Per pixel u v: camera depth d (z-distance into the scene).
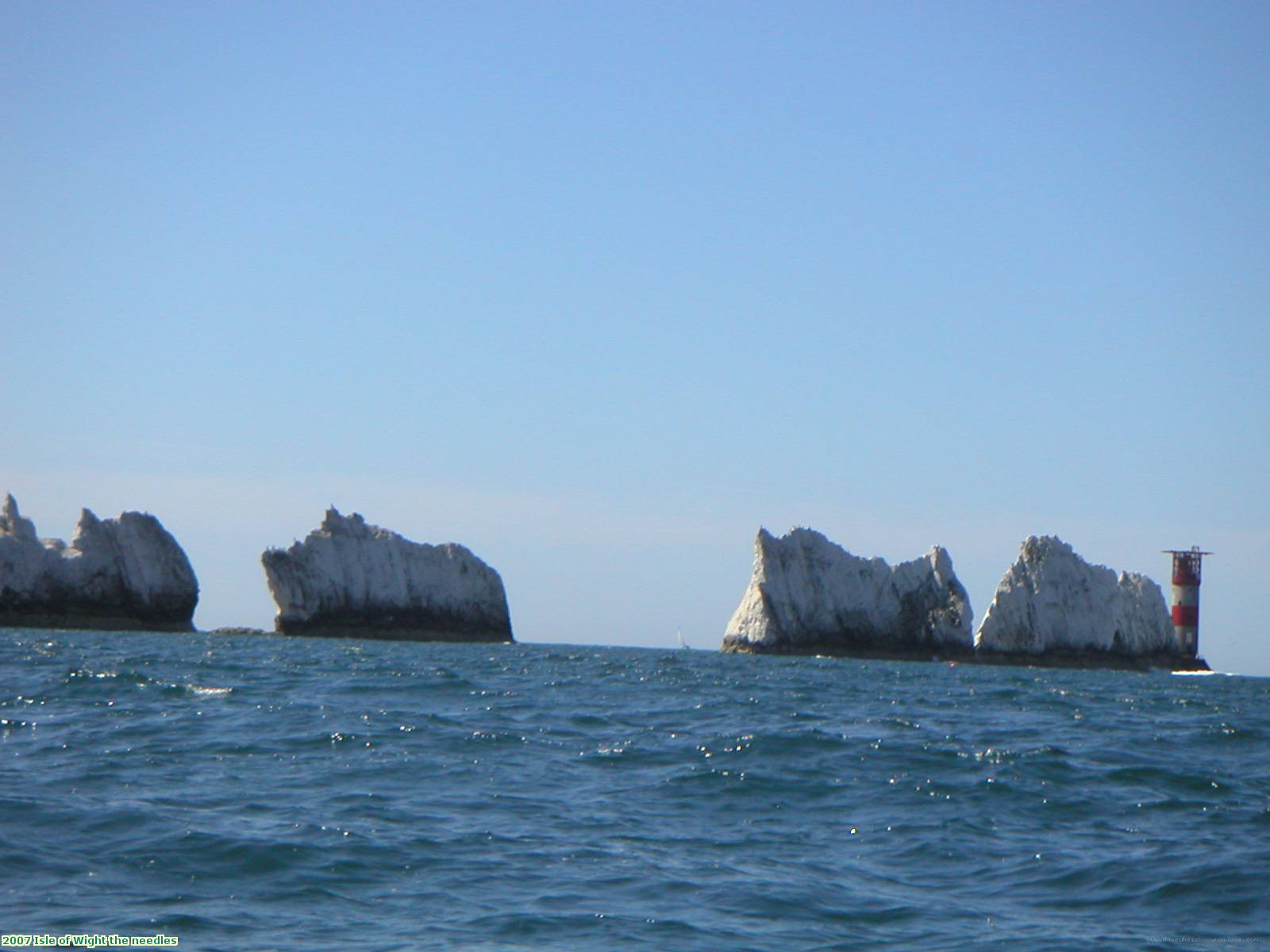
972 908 32.81
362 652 164.88
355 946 28.28
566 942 29.03
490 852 36.94
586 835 39.69
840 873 36.09
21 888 31.84
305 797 43.72
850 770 52.16
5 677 89.00
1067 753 60.81
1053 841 40.88
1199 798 49.31
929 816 44.22
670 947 28.84
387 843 37.34
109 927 29.11
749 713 78.06
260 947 28.09
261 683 90.00
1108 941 30.09
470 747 56.22
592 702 84.38
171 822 38.56
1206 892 34.38
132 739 56.09
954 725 76.38
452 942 28.81
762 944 29.28
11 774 46.38
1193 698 126.50
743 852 38.28
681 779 49.31
